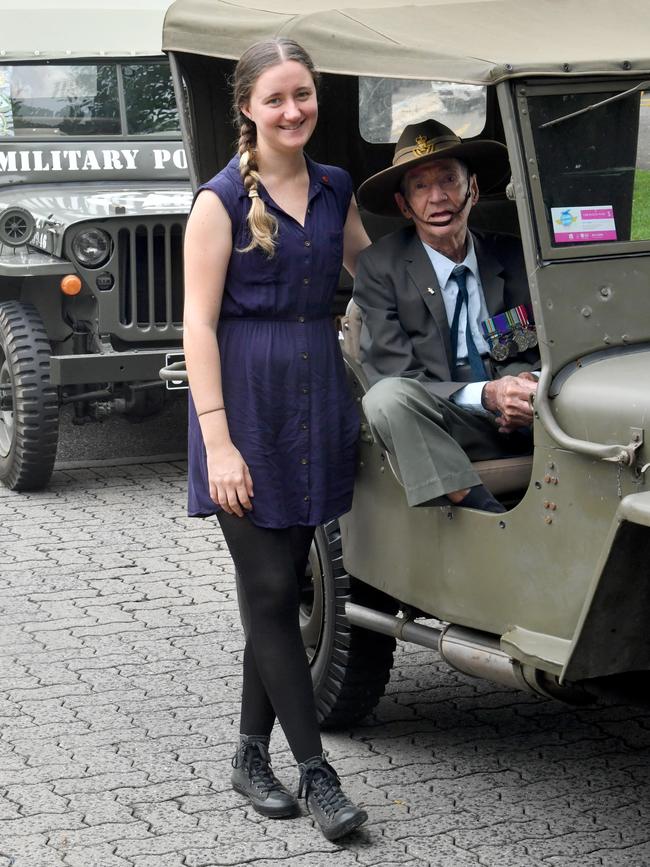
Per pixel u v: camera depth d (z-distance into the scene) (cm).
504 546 345
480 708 453
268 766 385
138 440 880
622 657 317
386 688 471
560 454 327
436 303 390
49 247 767
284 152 354
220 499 357
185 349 356
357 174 520
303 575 390
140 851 358
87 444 872
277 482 362
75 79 859
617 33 370
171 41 443
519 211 334
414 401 355
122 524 688
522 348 392
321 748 368
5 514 712
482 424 382
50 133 854
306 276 359
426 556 371
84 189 825
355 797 387
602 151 340
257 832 368
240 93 353
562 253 334
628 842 358
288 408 362
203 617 550
